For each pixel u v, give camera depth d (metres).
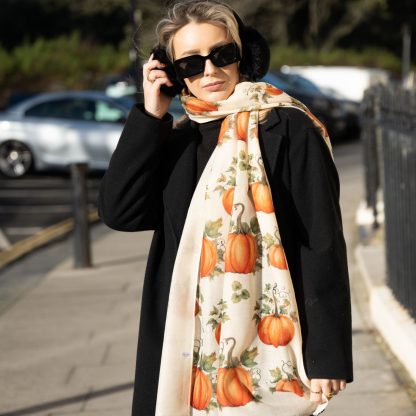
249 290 2.96
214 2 3.14
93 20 49.06
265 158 2.98
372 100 10.41
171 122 3.14
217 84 3.12
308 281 2.90
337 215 2.97
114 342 7.27
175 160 3.13
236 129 3.02
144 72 3.18
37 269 10.55
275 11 49.38
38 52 38.41
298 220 2.96
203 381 3.01
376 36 58.88
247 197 2.97
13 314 8.38
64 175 19.42
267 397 2.95
